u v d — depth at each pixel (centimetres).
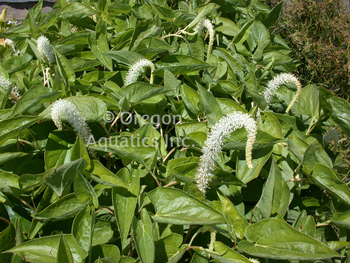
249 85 53
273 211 37
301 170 42
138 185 34
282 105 57
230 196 41
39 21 62
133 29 53
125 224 31
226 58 52
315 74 118
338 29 125
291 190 44
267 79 61
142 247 30
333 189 39
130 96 40
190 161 39
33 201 36
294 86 55
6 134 34
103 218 37
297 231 31
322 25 127
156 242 33
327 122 57
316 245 30
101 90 48
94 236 35
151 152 36
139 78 51
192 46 54
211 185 38
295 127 51
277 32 133
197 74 52
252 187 44
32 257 29
